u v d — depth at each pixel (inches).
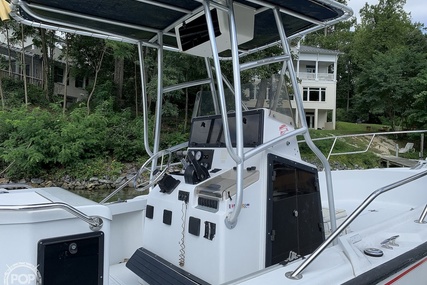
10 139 541.0
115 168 557.6
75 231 56.4
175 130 659.4
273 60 79.7
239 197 68.3
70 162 550.9
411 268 76.1
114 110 740.7
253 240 76.3
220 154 92.8
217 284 71.6
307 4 81.9
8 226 51.7
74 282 56.0
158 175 103.3
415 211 98.7
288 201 83.1
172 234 86.0
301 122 84.6
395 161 392.2
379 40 1419.8
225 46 94.1
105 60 835.4
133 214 115.7
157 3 88.4
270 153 80.8
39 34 817.5
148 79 622.2
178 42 103.0
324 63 1236.5
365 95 1017.5
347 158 683.4
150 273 85.0
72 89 936.9
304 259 68.3
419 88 856.9
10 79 831.1
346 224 64.9
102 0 86.7
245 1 87.7
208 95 113.9
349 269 65.5
